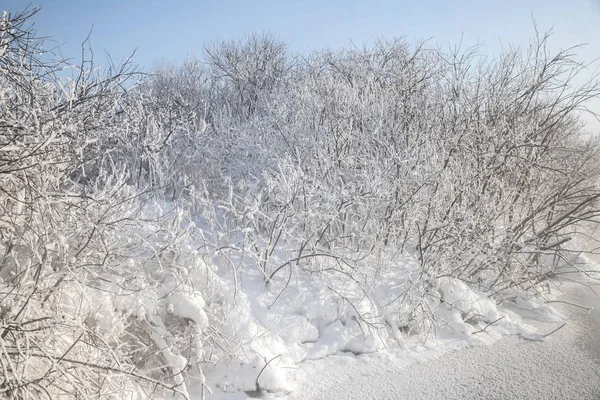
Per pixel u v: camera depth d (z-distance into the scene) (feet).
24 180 12.70
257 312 17.38
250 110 36.42
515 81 25.71
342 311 18.37
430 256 20.88
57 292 12.82
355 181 22.26
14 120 12.80
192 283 15.62
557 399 15.03
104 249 13.92
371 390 15.39
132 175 22.77
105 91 16.55
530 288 24.14
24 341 11.43
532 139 24.34
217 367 15.40
